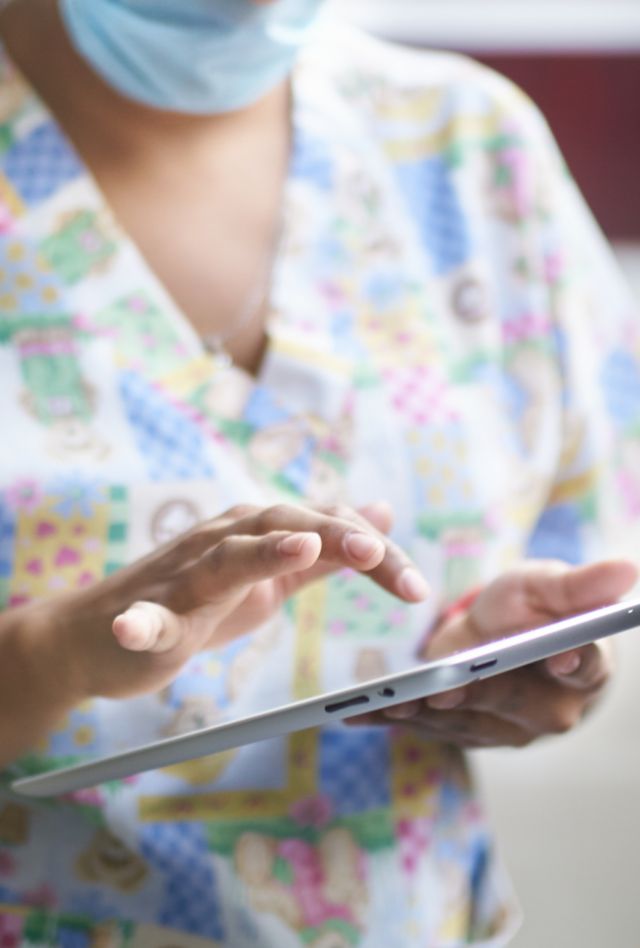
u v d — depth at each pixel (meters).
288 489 0.96
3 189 0.95
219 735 0.68
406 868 0.93
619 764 2.15
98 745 0.89
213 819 0.90
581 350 1.06
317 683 0.94
